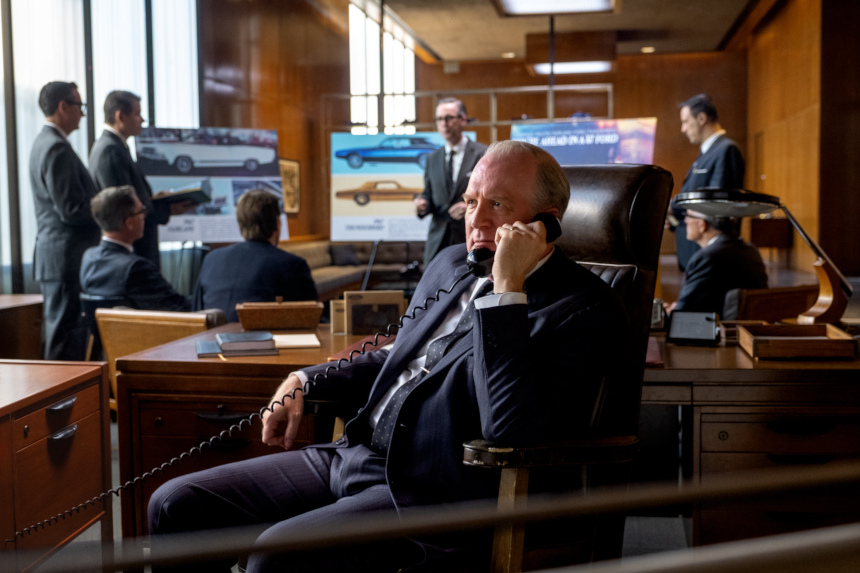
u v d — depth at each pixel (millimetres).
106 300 3541
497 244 1451
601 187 1697
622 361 1570
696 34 12445
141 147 5941
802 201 10773
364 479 1579
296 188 11180
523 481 1359
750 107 13750
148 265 3574
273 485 1640
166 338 2711
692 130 5387
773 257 12430
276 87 10438
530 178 1562
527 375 1359
